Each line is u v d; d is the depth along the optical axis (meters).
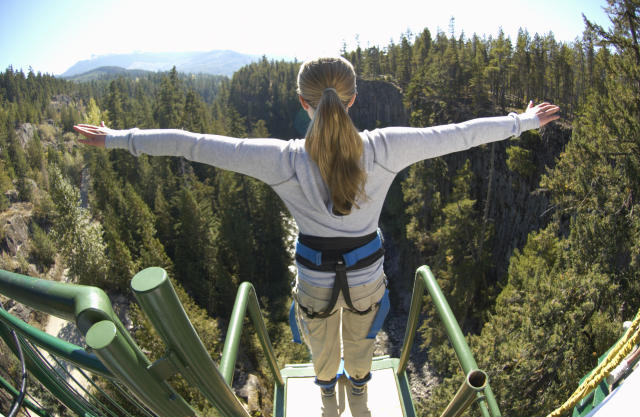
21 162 69.94
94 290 1.05
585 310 14.03
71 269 41.72
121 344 0.97
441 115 55.19
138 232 43.28
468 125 1.84
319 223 1.76
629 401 1.01
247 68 129.38
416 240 41.25
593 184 15.27
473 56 64.00
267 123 123.31
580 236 15.51
